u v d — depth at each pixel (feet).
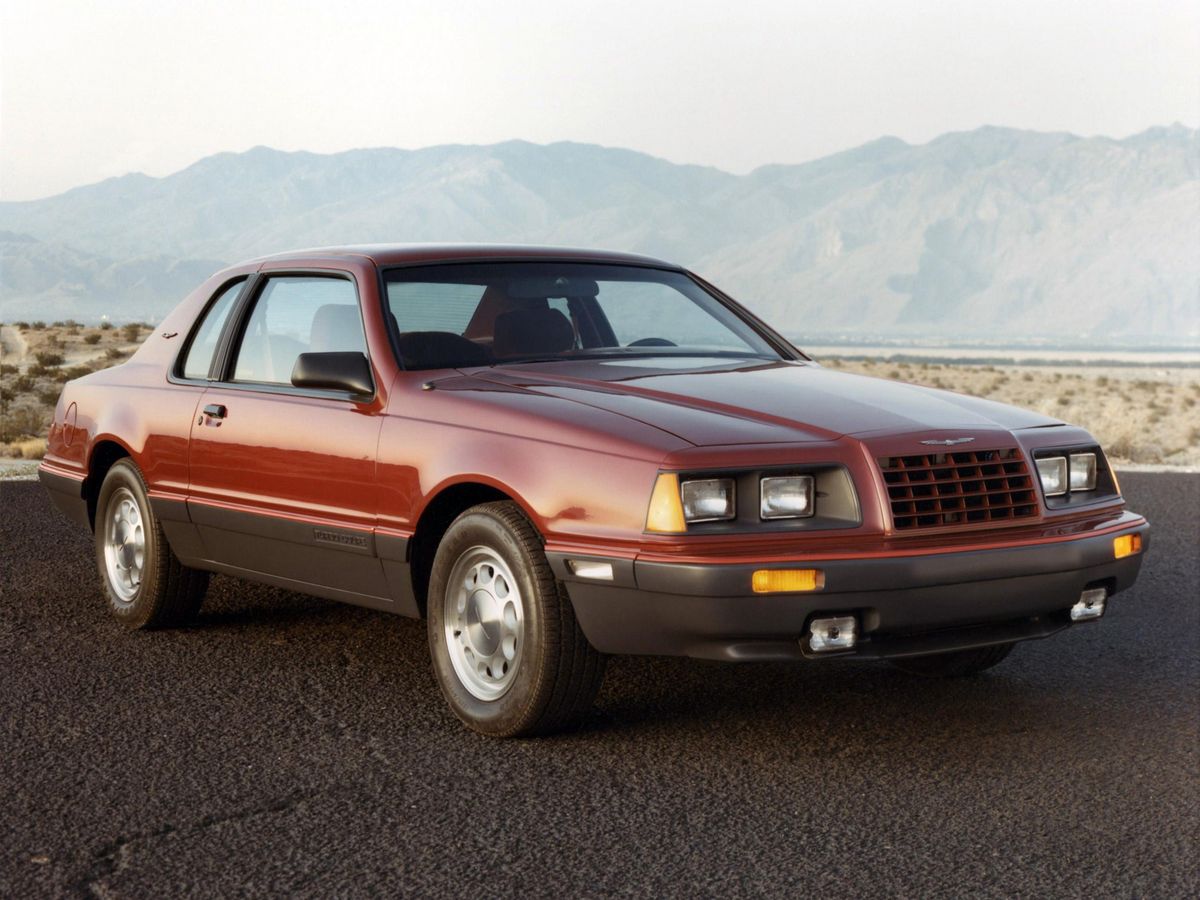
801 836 11.50
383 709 15.49
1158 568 26.96
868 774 13.30
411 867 10.72
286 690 16.30
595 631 13.29
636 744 14.23
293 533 16.29
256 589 22.75
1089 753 14.15
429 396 15.08
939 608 12.94
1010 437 14.23
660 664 17.89
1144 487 42.14
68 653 18.13
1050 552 13.51
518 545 13.64
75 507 21.01
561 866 10.75
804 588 12.37
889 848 11.24
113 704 15.62
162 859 10.87
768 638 12.59
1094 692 16.85
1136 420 93.86
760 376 15.92
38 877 10.47
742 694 16.40
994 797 12.65
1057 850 11.25
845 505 13.07
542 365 16.20
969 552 12.98
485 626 14.46
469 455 14.17
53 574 24.11
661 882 10.43
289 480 16.35
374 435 15.29
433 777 13.03
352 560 15.69
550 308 17.28
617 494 12.97
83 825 11.65
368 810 12.07
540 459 13.61
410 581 15.12
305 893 10.18
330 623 20.12
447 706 15.67
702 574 12.28
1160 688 17.10
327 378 15.53
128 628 19.75
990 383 166.61
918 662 17.60
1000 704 16.16
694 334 18.06
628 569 12.69
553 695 13.70
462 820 11.82
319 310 17.19
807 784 12.95
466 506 15.24
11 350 136.67
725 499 12.82
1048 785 13.03
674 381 15.30
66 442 21.16
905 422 13.94
